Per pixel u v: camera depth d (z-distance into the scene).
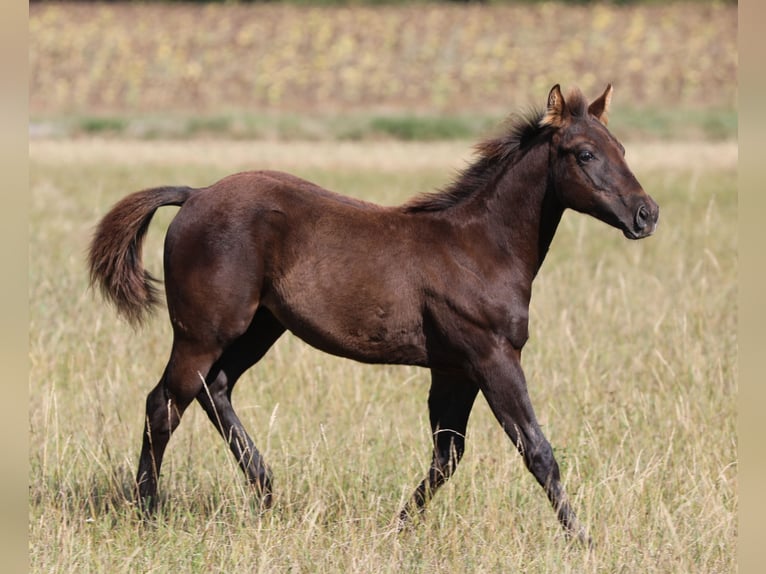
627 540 11.59
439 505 12.71
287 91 65.81
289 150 45.91
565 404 15.66
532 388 16.36
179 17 80.94
